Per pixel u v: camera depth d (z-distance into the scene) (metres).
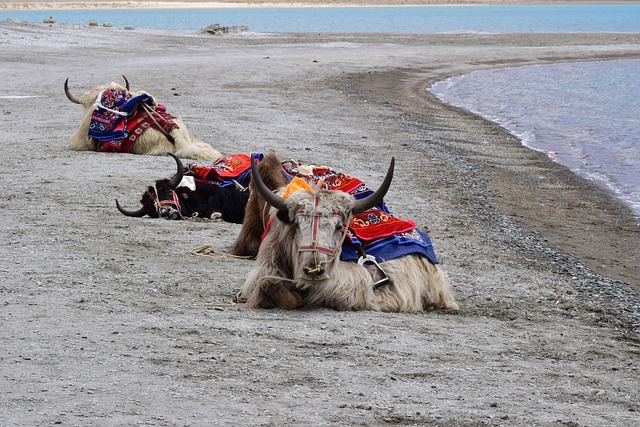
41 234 11.31
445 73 47.12
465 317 9.20
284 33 75.44
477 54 57.47
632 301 10.59
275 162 10.29
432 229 13.75
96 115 18.73
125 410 5.72
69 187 14.84
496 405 6.35
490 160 21.80
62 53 48.22
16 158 17.83
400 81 41.84
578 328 9.10
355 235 8.96
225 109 27.39
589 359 7.96
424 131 25.92
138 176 15.96
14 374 6.28
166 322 7.89
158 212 12.54
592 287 11.09
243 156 13.23
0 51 46.69
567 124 29.66
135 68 40.53
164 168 16.84
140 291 9.01
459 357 7.54
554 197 17.95
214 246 11.16
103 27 67.81
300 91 34.09
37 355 6.72
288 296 8.58
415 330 8.24
